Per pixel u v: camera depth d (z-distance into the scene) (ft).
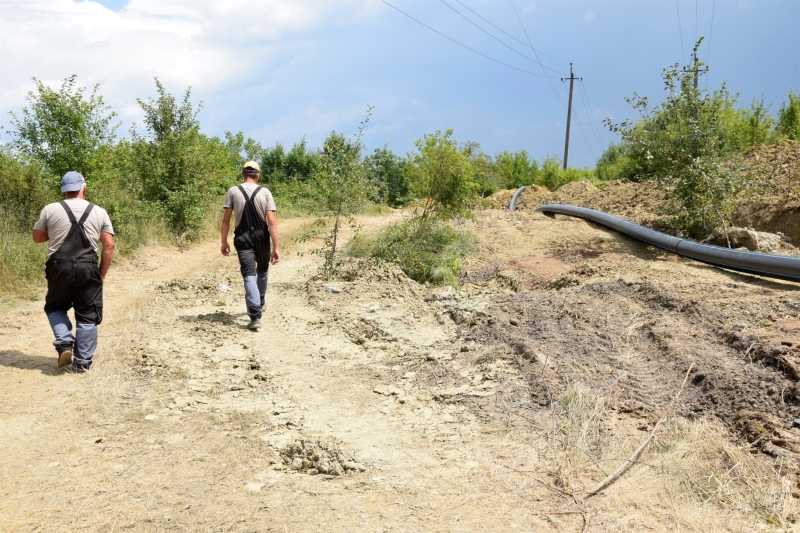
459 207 43.21
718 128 40.73
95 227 17.15
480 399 15.15
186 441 13.21
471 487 11.19
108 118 38.60
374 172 31.60
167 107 48.32
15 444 12.75
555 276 31.53
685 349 17.11
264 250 22.98
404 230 38.75
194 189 47.19
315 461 12.44
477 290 30.73
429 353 18.95
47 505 10.47
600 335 18.99
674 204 43.47
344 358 19.19
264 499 10.83
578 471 11.63
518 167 125.08
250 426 14.11
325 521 10.09
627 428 13.28
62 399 15.08
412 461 12.32
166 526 9.90
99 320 17.37
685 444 12.40
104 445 12.86
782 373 14.93
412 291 28.22
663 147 40.55
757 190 41.91
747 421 13.19
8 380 16.03
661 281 27.53
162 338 20.38
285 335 21.50
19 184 36.09
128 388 16.10
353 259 32.78
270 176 98.63
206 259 39.24
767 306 21.02
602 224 49.01
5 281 26.05
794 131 70.33
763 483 11.16
